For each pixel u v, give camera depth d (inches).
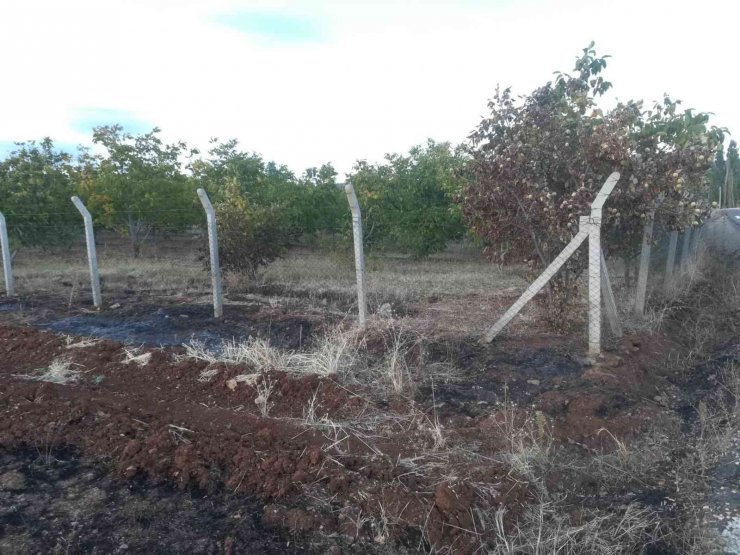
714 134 282.7
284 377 212.1
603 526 140.3
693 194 280.2
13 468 155.8
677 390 230.2
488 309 339.3
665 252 439.2
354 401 198.7
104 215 630.5
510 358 242.1
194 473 153.6
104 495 144.9
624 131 251.4
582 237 232.4
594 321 232.8
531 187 255.1
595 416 193.9
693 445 182.2
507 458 165.3
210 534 131.3
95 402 193.6
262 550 127.6
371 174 574.9
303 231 645.9
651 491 157.1
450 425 187.9
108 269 522.0
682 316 334.6
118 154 643.5
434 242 591.5
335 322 306.2
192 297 388.8
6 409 187.9
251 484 150.8
